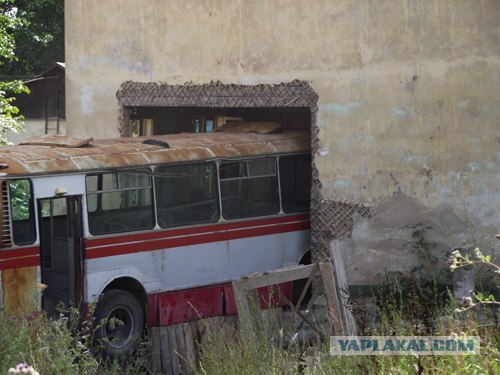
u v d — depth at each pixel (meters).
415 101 12.75
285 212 14.29
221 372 8.40
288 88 14.12
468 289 11.32
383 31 13.00
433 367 6.62
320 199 13.68
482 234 12.22
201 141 13.70
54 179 11.49
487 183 12.19
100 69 17.27
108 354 11.69
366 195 13.25
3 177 10.92
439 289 12.16
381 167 13.09
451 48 12.40
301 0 13.89
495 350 6.85
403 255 12.90
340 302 9.22
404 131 12.87
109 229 12.05
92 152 12.23
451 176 12.46
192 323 10.84
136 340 12.07
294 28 14.02
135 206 12.38
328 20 13.58
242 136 14.41
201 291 12.39
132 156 12.47
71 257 11.69
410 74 12.78
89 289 11.70
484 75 12.16
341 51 13.45
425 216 12.70
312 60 13.81
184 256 12.88
